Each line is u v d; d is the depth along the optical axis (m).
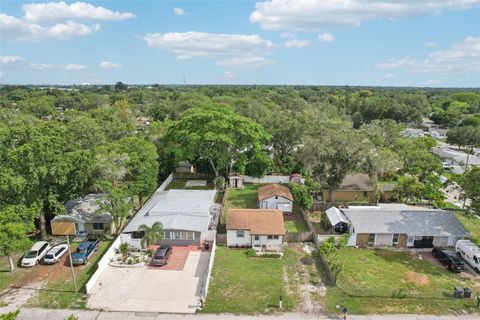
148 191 47.03
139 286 29.80
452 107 158.38
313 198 52.50
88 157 38.19
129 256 34.84
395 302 27.66
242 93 182.62
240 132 56.25
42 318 25.48
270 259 34.72
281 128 66.00
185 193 48.19
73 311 26.34
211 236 38.28
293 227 42.56
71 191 39.41
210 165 63.16
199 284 30.16
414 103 151.50
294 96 167.00
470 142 93.69
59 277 31.17
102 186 38.16
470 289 29.52
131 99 178.88
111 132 63.53
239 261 34.22
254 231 36.50
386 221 38.25
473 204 39.22
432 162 53.88
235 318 25.62
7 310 26.28
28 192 34.56
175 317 25.70
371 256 35.59
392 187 52.91
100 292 28.84
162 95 196.00
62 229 39.12
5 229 29.61
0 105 140.88
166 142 61.25
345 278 31.31
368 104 139.38
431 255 36.09
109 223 39.62
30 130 37.31
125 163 41.56
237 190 57.09
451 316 25.97
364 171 53.28
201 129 56.22
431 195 48.22
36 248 34.28
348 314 26.08
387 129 76.12
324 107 123.00
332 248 35.22
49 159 35.00
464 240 36.44
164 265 33.31
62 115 117.31
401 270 32.91
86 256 33.91
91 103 156.25
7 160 34.69
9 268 32.47
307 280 30.88
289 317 25.73
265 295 28.50
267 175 62.12
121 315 25.92
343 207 46.62
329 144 50.03
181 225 37.44
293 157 64.88
